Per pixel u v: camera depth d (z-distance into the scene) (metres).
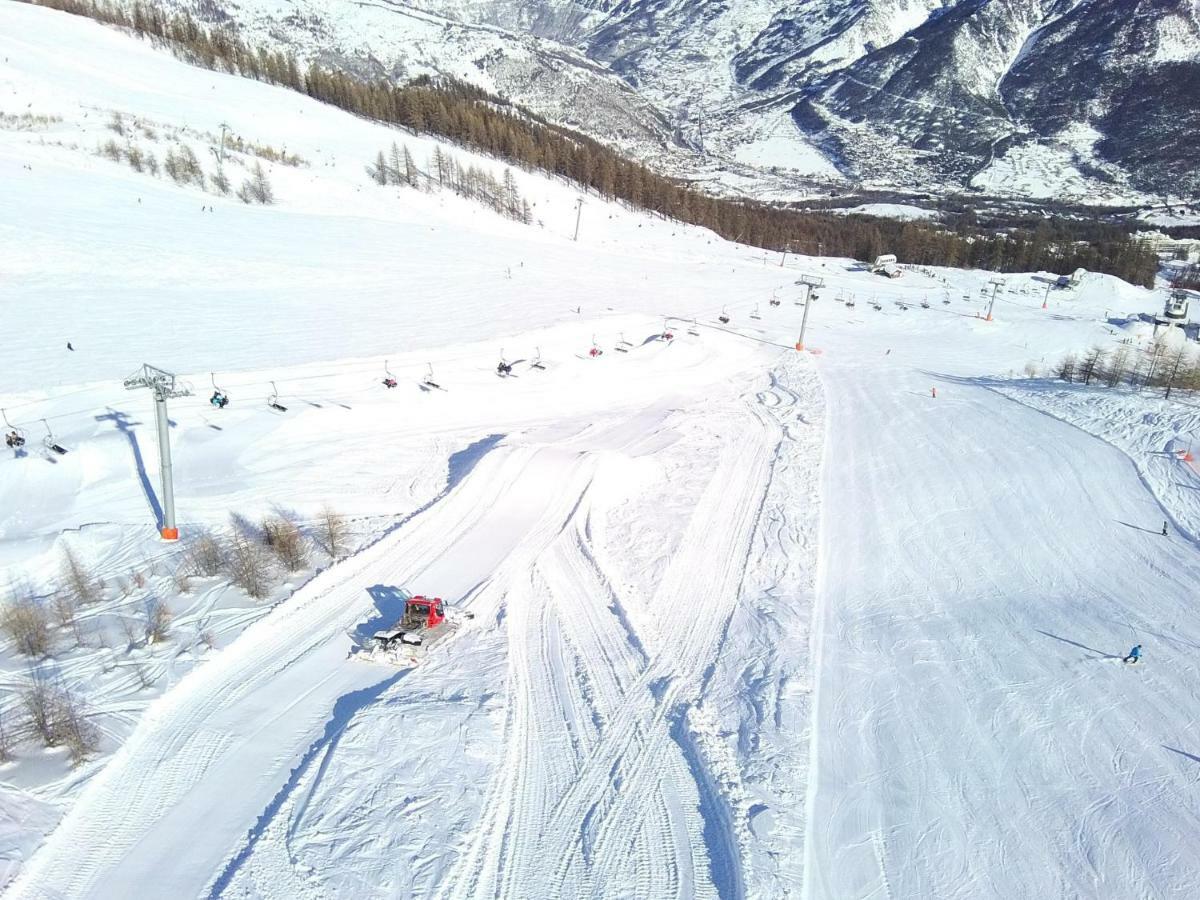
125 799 18.06
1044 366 79.62
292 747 20.05
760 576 32.09
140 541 29.20
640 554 32.59
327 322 56.31
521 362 54.88
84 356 43.94
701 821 19.08
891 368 73.19
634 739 21.64
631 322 69.31
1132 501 41.09
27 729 19.42
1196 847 19.81
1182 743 23.55
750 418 53.19
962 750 22.80
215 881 16.23
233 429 38.59
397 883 16.52
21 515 30.28
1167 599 31.88
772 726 22.78
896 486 43.00
